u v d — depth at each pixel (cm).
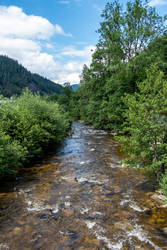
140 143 571
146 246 359
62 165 923
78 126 3052
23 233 405
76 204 531
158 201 521
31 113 1161
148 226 419
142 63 1805
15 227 425
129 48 2102
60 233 404
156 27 2067
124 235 393
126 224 430
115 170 826
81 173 801
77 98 5816
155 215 459
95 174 783
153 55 1802
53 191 621
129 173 777
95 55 2381
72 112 5084
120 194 586
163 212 469
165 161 521
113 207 508
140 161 604
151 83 574
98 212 486
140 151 588
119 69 1919
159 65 1738
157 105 542
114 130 2162
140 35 2023
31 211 495
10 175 776
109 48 2145
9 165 738
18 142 876
